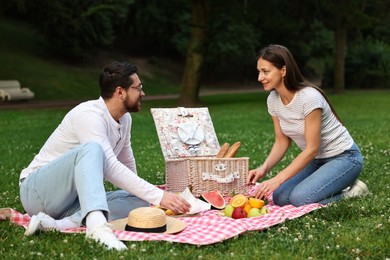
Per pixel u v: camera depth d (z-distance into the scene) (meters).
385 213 5.97
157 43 53.66
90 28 44.84
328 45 50.88
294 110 6.63
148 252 4.73
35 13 39.19
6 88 32.88
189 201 6.30
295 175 7.09
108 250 4.68
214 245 5.02
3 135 16.34
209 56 43.75
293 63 6.54
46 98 36.47
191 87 29.14
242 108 27.16
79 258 4.53
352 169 6.78
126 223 5.56
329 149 6.87
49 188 5.31
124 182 5.43
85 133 5.52
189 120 7.84
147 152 12.30
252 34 44.44
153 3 50.03
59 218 5.62
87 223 4.95
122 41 52.72
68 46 44.88
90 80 43.03
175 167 7.38
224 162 7.22
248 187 7.34
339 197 6.77
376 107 26.31
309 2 37.25
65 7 40.59
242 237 5.26
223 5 28.50
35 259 4.58
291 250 4.74
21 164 10.88
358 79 46.22
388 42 48.75
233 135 15.31
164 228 5.32
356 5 31.05
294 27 34.16
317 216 6.02
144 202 6.10
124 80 5.62
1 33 46.38
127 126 6.11
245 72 54.25
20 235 5.27
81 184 5.01
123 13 45.94
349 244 4.93
